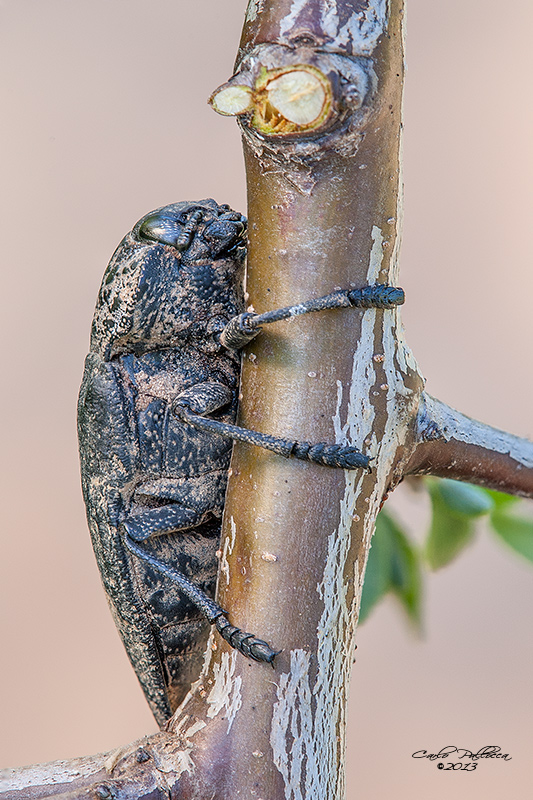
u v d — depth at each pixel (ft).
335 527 0.60
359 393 0.60
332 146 0.59
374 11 0.59
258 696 0.60
